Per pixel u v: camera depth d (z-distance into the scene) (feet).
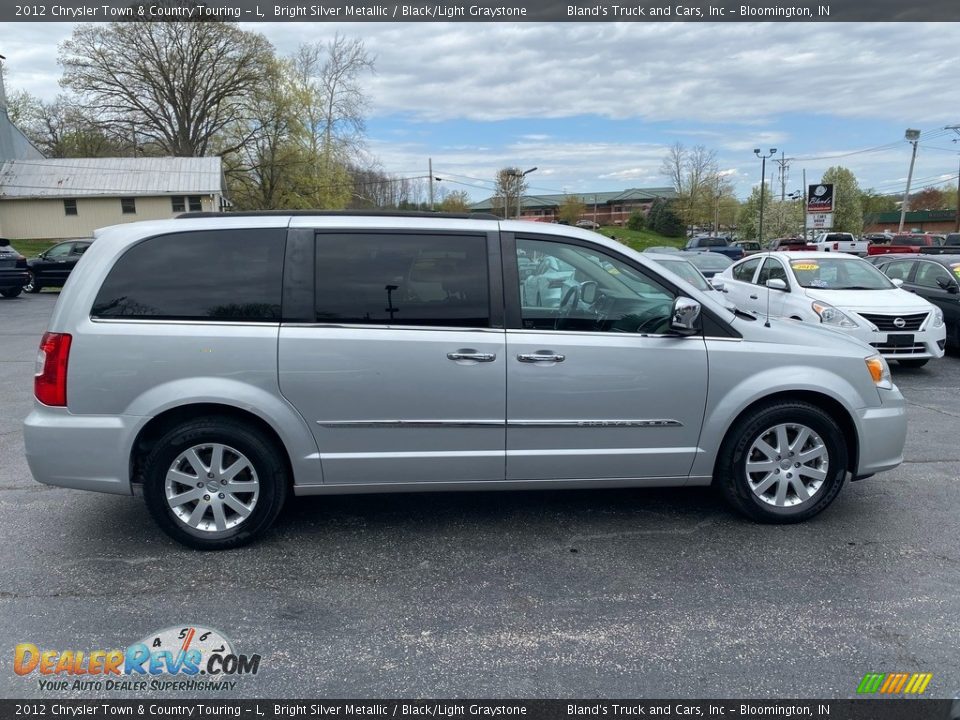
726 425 13.38
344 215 13.01
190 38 160.25
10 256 67.26
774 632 10.31
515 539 13.50
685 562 12.50
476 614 10.87
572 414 13.02
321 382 12.50
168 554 12.88
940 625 10.46
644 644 10.03
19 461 18.31
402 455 12.88
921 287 36.37
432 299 12.80
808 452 13.74
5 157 140.67
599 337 12.99
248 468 12.86
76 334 12.23
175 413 12.74
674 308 12.66
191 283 12.52
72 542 13.39
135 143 170.81
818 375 13.43
